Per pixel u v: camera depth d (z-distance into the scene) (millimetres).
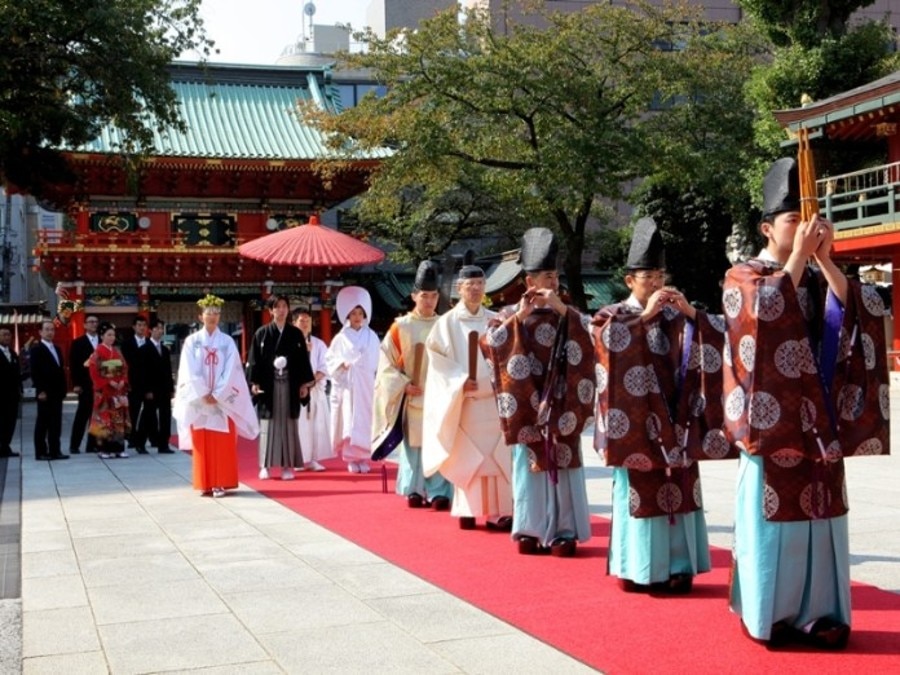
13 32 17359
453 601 5621
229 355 10141
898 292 24891
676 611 5305
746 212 29484
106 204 32156
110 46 18750
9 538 7922
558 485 6824
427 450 7816
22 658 4750
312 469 12578
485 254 39344
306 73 36281
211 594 5918
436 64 26531
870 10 50406
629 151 25859
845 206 24859
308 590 5949
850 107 23672
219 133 32875
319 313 34469
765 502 4527
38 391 14242
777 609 4543
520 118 27750
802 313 4445
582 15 27750
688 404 5508
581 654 4605
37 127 19594
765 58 38500
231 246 32719
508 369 6723
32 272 63031
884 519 7750
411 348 9188
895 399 21703
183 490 10641
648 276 5641
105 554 7191
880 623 4973
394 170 26797
